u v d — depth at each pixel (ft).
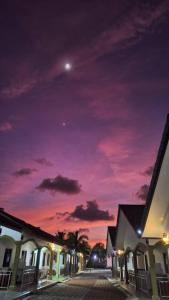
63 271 94.79
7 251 54.80
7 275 46.03
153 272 40.11
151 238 42.70
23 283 48.93
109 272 140.15
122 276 74.69
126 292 49.55
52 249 76.28
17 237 48.32
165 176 34.22
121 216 75.51
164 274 47.01
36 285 52.54
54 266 90.68
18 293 39.19
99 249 238.07
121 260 76.95
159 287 39.99
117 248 84.02
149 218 40.37
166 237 39.93
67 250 98.12
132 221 62.08
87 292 49.37
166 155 31.58
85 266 196.03
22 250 60.64
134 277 56.90
